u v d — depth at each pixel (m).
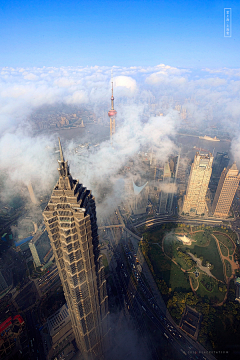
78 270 161.62
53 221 142.00
